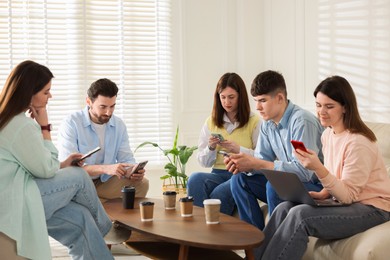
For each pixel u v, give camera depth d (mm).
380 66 4309
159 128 5758
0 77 5422
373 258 2662
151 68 5723
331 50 4820
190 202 3207
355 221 2898
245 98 4156
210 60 5797
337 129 3078
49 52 5516
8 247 2756
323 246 3027
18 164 2850
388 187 2982
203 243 2631
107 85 4074
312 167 2893
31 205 2799
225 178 4113
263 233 2828
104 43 5613
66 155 4148
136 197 3826
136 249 3314
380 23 4293
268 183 3475
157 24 5699
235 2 5773
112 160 4262
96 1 5582
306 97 5156
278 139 3693
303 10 5133
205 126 4309
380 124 3535
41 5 5473
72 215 3018
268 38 5621
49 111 5539
